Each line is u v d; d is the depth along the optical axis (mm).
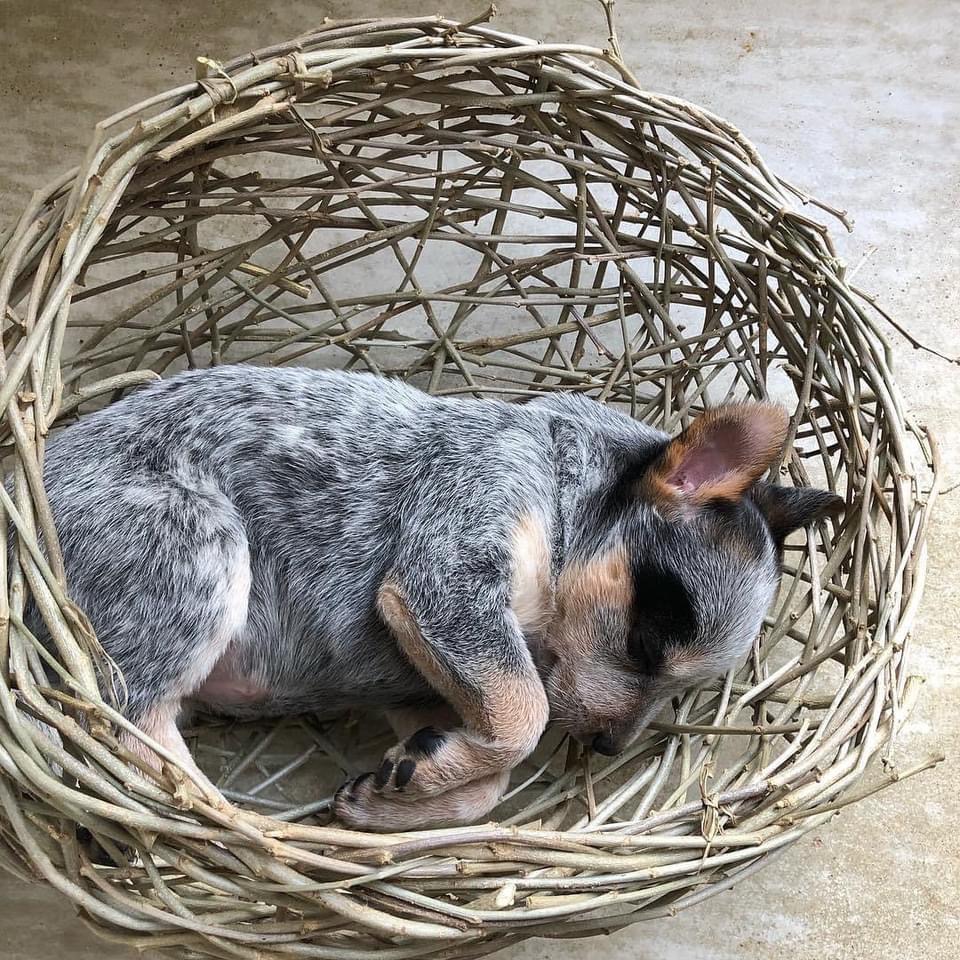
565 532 439
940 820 511
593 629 427
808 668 438
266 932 339
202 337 501
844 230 582
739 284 485
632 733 422
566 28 592
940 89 597
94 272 553
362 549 418
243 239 561
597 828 373
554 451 447
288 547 418
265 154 571
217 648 381
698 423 424
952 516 546
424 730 406
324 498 418
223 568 382
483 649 397
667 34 594
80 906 349
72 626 334
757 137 590
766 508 450
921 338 569
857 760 392
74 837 336
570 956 490
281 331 505
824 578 451
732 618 418
